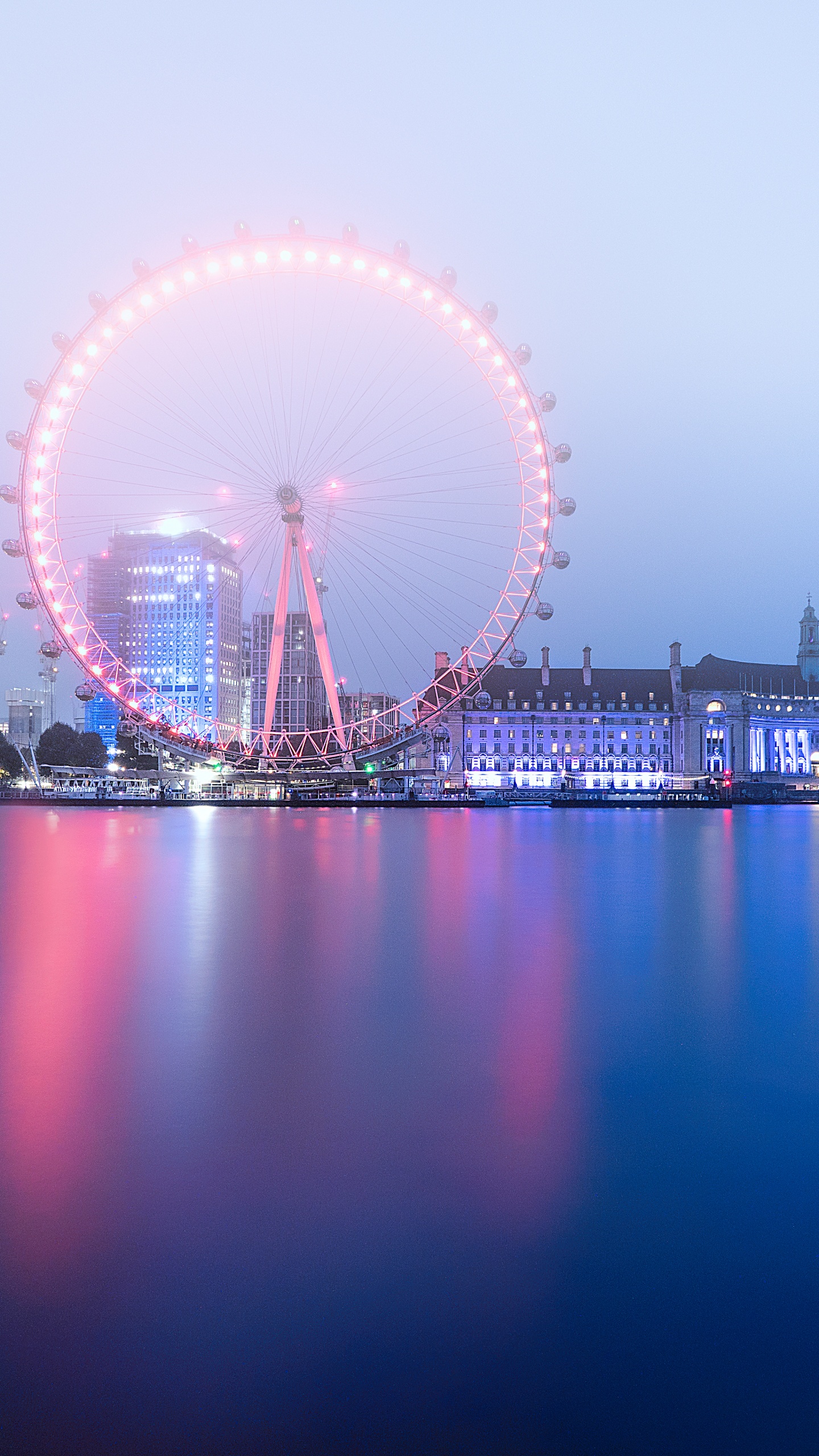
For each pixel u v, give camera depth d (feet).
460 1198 24.23
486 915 80.07
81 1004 45.78
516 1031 41.09
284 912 81.25
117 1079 33.81
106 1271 20.65
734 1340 18.57
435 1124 29.53
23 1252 21.47
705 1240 22.15
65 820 311.27
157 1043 38.88
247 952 60.80
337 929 71.36
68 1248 21.58
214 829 252.42
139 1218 23.07
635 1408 16.70
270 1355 18.01
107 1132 28.60
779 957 59.36
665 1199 24.18
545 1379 17.38
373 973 53.83
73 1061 36.11
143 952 60.95
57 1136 28.32
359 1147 27.58
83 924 73.97
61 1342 18.37
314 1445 15.67
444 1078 34.19
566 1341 18.40
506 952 61.26
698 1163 26.50
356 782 506.89
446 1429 16.34
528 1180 25.38
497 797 532.73
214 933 69.05
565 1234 22.36
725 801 536.83
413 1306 19.54
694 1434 16.22
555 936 68.23
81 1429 16.14
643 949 62.54
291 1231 22.44
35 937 67.21
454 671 309.83
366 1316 19.19
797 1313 19.40
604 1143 27.99
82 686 297.33
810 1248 21.79
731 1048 38.42
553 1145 27.89
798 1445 15.81
